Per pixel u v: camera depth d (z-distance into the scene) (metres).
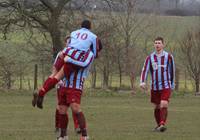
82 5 101.19
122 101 78.31
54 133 34.97
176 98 86.56
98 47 27.81
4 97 82.06
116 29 103.31
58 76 26.92
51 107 64.25
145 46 106.50
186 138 33.09
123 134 34.72
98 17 103.12
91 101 77.50
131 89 99.88
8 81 97.50
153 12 121.75
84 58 27.02
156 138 32.53
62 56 27.45
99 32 101.25
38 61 101.12
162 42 38.22
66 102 27.98
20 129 38.62
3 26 99.50
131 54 103.12
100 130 38.06
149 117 52.34
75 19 100.50
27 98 80.62
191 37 102.62
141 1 116.06
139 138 32.28
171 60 38.19
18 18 98.06
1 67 97.12
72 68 27.06
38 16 101.06
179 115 55.75
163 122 37.50
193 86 100.94
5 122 45.06
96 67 101.31
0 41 102.81
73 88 27.27
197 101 80.62
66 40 29.31
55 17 99.94
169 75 38.22
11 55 100.12
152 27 115.38
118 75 103.31
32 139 31.03
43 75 101.00
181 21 126.62
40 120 47.22
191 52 101.06
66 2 100.31
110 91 93.62
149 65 38.62
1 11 98.62
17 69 98.31
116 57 101.94
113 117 52.00
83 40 27.28
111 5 103.19
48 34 103.88
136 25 109.06
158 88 38.16
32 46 102.31
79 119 27.53
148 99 83.25
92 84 101.25
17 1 97.50
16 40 103.31
